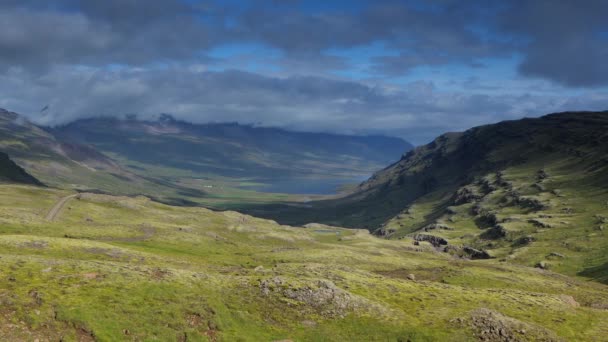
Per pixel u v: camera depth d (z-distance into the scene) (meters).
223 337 67.25
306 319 79.75
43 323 58.06
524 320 91.38
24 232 195.62
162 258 151.25
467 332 77.38
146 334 62.00
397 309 89.50
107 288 73.56
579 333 86.38
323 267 136.12
